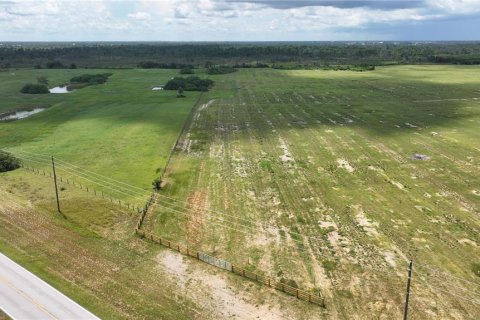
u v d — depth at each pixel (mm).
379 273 37594
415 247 41781
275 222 47250
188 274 37625
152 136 82500
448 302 33719
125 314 32219
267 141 79125
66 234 44562
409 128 86812
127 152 72375
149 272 37906
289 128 88750
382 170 63000
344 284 36156
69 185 57906
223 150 73625
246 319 31969
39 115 102812
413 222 46906
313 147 75000
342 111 104938
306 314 32531
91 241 43281
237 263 39281
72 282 36125
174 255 40719
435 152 71062
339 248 41750
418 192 54969
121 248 41969
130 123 93125
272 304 33656
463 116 96625
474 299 34062
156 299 34188
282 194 54750
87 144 77438
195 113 104625
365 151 72250
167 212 49719
